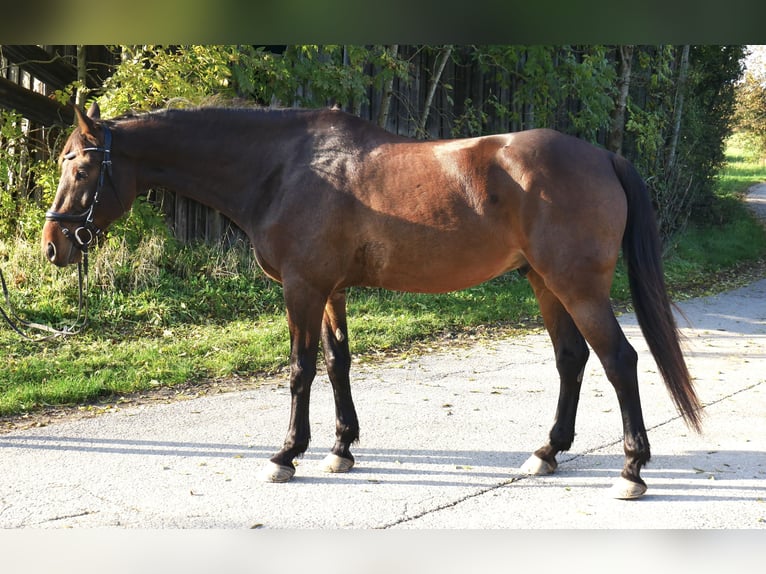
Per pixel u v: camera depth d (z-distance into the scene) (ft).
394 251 13.08
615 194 12.61
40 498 12.53
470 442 15.75
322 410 17.97
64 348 21.97
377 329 25.81
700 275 42.50
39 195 30.48
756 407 18.58
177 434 16.05
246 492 12.98
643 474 14.01
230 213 14.28
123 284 26.68
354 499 12.74
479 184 12.65
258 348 22.79
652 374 22.38
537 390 19.90
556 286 12.49
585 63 37.93
